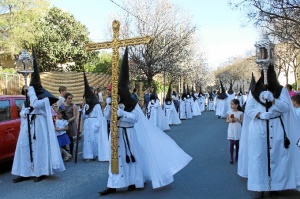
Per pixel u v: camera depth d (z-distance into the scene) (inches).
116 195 256.5
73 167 355.6
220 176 309.7
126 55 257.8
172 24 1207.6
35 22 1023.0
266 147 234.7
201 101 1416.1
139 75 1230.9
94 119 386.0
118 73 274.1
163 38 1189.7
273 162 233.9
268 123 234.8
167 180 259.3
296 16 735.7
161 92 1557.6
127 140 258.1
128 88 262.1
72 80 916.6
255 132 236.4
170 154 266.2
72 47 1174.3
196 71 1893.5
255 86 244.4
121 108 256.7
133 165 262.2
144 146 269.9
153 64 1173.7
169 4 1213.7
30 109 299.3
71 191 270.8
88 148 385.7
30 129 298.2
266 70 242.1
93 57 1251.2
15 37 917.8
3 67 1042.7
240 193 258.7
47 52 1139.3
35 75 303.9
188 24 1257.4
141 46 1161.4
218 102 1000.2
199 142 505.4
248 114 240.4
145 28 1181.1
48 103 301.7
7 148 329.4
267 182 233.9
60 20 1191.6
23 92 310.8
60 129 376.5
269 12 733.9
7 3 919.0
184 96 996.6
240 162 262.2
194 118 1003.3
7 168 361.4
